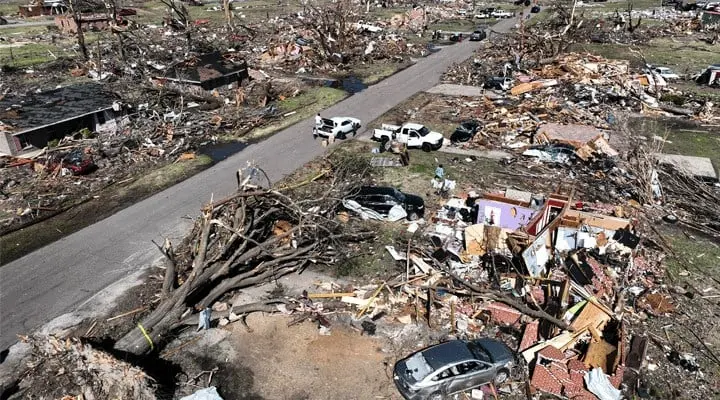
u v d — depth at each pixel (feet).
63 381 52.06
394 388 52.34
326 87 169.27
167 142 120.06
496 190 95.04
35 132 114.52
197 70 160.25
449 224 82.43
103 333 59.72
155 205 91.45
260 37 237.86
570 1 370.12
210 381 53.36
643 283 67.05
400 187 96.84
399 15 291.58
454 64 196.13
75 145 115.24
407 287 66.39
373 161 107.96
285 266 71.31
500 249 71.82
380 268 72.18
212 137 124.16
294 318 62.49
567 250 71.20
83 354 50.47
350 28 217.97
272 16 300.61
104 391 48.93
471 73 180.75
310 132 127.95
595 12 314.14
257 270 67.97
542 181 98.32
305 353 57.26
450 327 60.34
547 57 188.96
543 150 107.55
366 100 155.84
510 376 53.16
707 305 63.62
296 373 54.49
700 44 229.04
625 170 99.81
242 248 67.05
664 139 119.03
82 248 78.43
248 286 68.59
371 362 55.88
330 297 65.72
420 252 73.97
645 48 222.69
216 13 323.57
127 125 129.29
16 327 61.57
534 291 64.28
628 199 89.86
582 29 242.17
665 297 64.64
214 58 171.22
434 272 68.69
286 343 58.80
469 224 81.92
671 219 82.28
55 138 118.52
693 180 94.32
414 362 51.21
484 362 50.96
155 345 56.85
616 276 66.95
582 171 101.96
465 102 150.61
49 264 74.54
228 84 165.37
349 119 125.08
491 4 377.71
